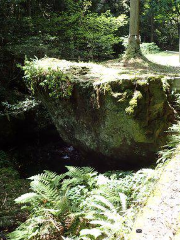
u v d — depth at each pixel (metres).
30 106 8.19
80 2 10.66
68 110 6.05
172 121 5.36
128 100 4.77
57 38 10.00
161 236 1.94
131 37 8.95
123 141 5.17
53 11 11.32
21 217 4.63
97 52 10.82
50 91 6.14
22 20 9.01
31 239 3.56
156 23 17.86
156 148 5.12
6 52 8.80
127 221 2.68
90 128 5.71
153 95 4.92
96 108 5.27
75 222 3.58
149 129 4.99
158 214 2.17
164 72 6.90
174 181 2.57
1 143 7.84
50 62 6.68
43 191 4.43
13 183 5.89
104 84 5.00
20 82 9.30
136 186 3.96
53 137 8.85
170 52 13.40
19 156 7.75
